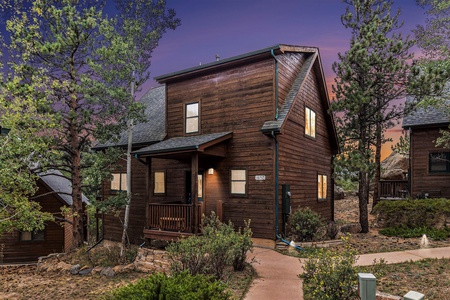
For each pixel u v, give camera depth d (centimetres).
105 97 1162
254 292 619
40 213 1152
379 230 1272
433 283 614
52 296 761
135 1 1282
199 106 1311
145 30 1295
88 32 1210
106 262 1056
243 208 1149
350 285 499
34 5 1123
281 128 1055
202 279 403
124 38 1234
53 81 1085
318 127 1544
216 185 1230
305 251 966
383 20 1325
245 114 1181
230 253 688
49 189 1666
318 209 1486
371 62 1199
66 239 1702
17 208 1071
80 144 1323
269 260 887
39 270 1148
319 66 1480
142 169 1530
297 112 1298
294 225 1095
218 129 1249
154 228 1170
